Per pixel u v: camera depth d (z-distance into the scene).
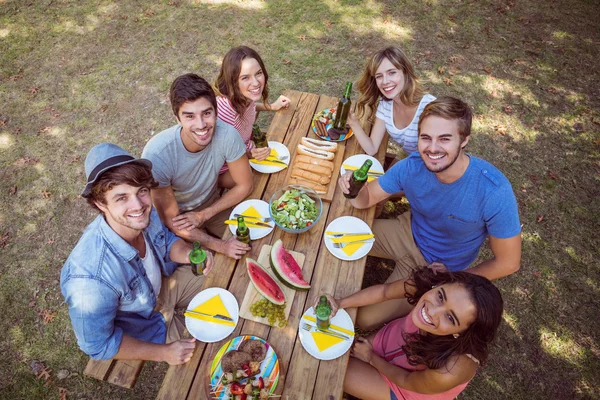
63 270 2.03
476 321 1.76
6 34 5.69
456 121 2.04
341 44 5.62
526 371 3.15
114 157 1.83
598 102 4.97
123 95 5.00
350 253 2.47
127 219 1.95
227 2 6.23
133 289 2.21
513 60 5.44
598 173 4.31
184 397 1.97
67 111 4.83
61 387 3.08
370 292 2.28
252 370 1.98
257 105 3.57
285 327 2.19
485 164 2.25
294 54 5.48
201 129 2.42
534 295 3.52
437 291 1.87
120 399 3.06
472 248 2.65
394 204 4.14
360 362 2.36
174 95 2.32
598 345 3.26
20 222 3.95
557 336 3.31
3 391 3.05
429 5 6.21
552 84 5.16
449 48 5.59
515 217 2.24
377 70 2.87
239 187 2.82
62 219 3.98
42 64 5.32
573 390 3.07
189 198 2.98
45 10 6.06
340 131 3.16
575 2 6.24
